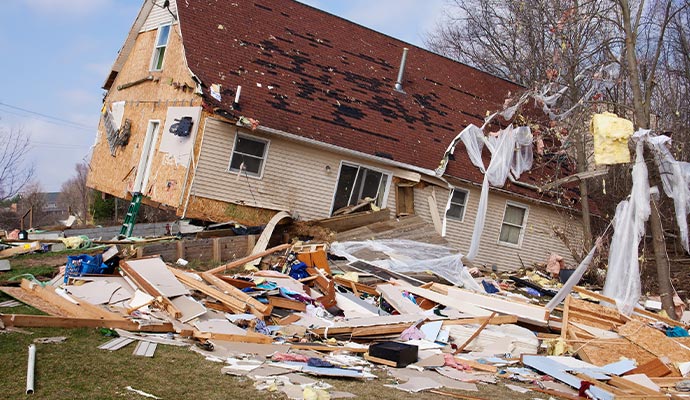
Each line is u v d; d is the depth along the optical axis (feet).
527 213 76.89
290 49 70.59
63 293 36.22
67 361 26.13
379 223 63.31
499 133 73.15
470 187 72.38
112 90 80.94
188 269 48.85
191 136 60.08
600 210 82.84
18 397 22.11
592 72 77.97
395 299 45.06
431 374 31.96
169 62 66.80
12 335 28.63
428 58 84.33
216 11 68.08
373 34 81.61
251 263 50.44
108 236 70.08
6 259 48.57
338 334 37.60
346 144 64.59
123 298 36.99
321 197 65.10
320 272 47.98
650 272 74.54
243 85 62.59
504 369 34.78
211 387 25.20
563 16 69.41
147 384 24.76
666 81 94.68
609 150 51.37
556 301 50.67
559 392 31.32
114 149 75.61
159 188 63.46
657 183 75.10
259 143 62.44
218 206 60.75
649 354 39.42
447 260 57.67
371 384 28.58
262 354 31.40
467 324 41.32
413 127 71.77
